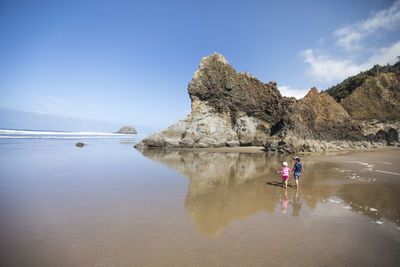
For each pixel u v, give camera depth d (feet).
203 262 11.03
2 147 71.77
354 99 155.02
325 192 25.75
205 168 42.06
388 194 24.97
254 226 15.75
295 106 100.48
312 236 14.28
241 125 106.32
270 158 59.77
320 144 87.61
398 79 158.61
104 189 25.62
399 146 118.52
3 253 11.55
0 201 20.43
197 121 102.99
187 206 20.01
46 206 19.43
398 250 12.66
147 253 11.82
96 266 10.55
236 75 113.50
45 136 159.12
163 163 48.11
